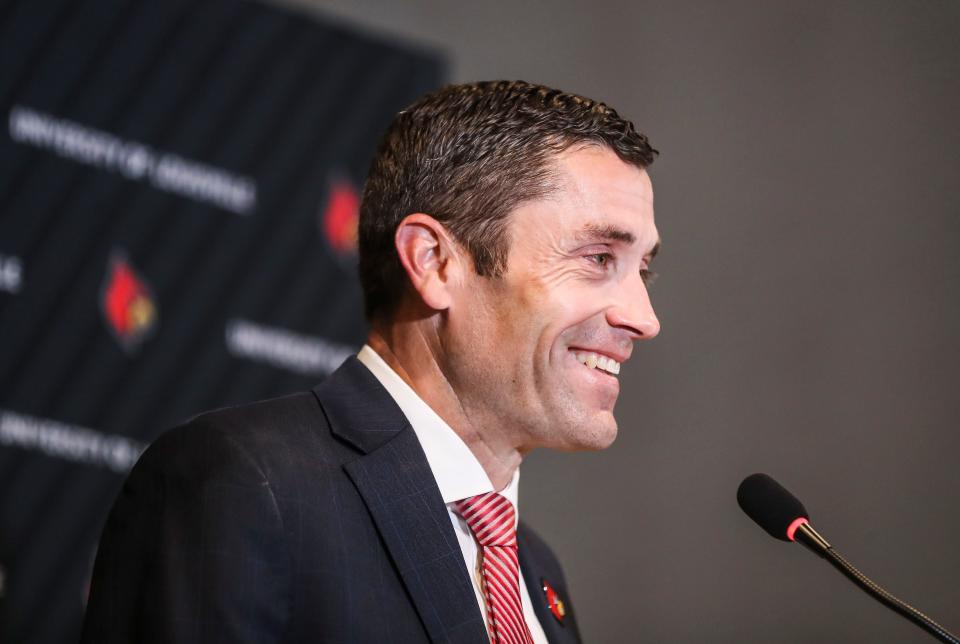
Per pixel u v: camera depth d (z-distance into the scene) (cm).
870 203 1205
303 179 992
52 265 890
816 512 1155
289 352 970
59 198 897
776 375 1175
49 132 898
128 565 405
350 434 438
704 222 1177
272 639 391
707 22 1214
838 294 1191
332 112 1011
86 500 886
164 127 940
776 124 1211
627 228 450
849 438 1169
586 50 1164
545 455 1108
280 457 417
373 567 411
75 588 875
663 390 1148
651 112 1177
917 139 1213
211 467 409
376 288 476
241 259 958
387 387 461
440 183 458
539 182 449
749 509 462
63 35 912
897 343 1182
